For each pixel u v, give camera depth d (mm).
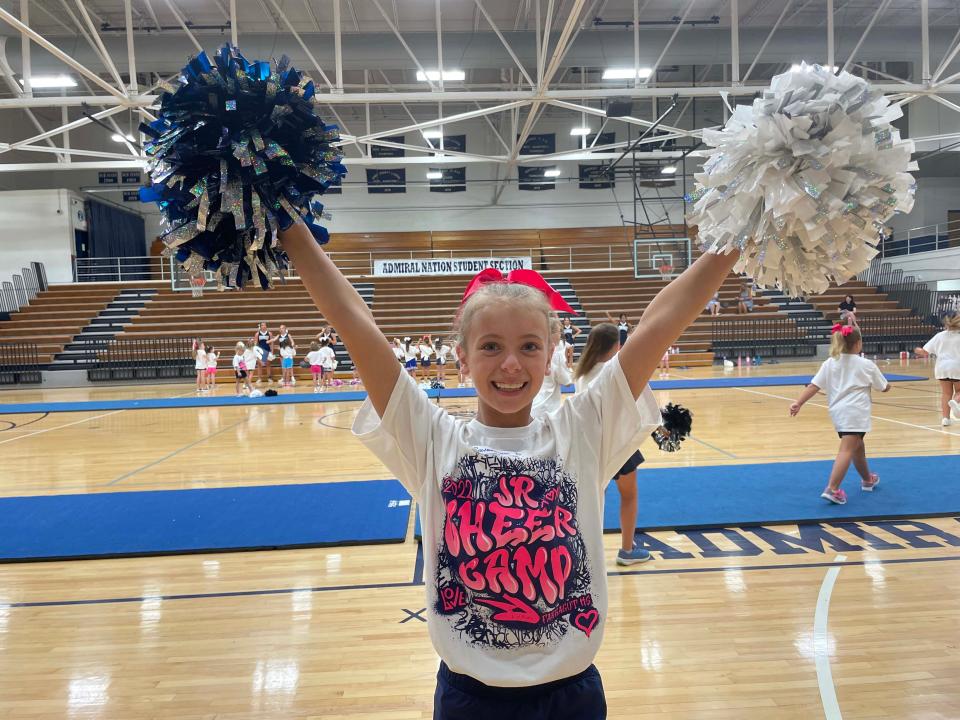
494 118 25484
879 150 973
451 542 1144
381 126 25578
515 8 16391
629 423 1214
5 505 5156
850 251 991
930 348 7883
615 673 2518
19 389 17094
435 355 17141
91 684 2514
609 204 25812
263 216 967
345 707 2330
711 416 9094
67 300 20969
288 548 4016
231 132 971
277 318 20297
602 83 20828
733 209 1019
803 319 20016
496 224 25906
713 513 4473
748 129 1016
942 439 6996
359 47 14016
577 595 1129
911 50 14531
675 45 14477
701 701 2324
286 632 2912
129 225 25062
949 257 19453
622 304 20984
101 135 25141
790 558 3680
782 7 16719
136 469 6566
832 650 2664
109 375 17922
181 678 2543
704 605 3102
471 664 1096
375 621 3002
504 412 1178
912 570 3467
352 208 25812
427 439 1219
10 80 12781
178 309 20516
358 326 1152
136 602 3268
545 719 1091
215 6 15867
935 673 2480
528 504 1139
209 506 4988
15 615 3139
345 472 6176
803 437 7457
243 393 14547
